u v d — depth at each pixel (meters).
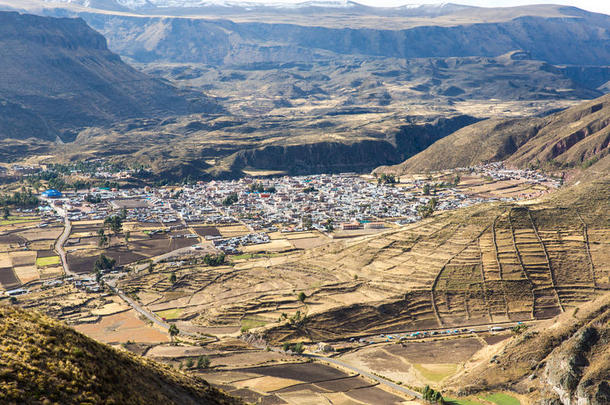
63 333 89.00
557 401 176.75
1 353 77.12
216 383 187.38
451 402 182.38
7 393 70.44
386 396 185.25
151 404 84.75
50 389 74.62
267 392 180.88
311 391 185.50
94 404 75.94
